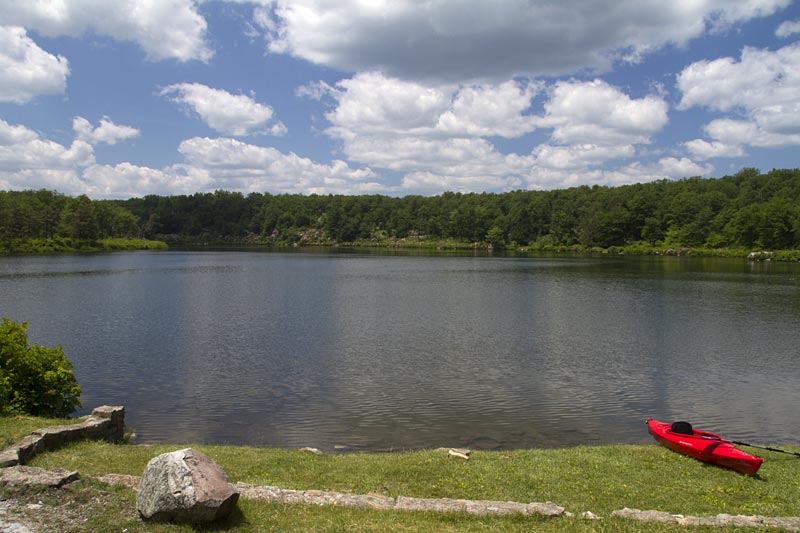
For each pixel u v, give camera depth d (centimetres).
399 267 9444
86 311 4038
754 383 2270
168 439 1588
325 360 2592
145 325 3491
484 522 869
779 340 3156
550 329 3478
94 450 1188
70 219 14275
